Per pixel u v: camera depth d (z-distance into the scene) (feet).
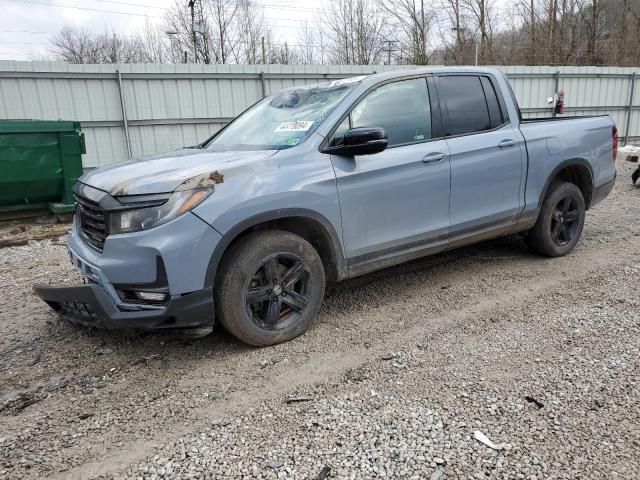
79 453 8.07
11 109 34.83
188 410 9.14
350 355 10.96
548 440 7.85
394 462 7.49
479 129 14.56
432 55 98.43
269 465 7.54
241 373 10.34
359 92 12.51
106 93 37.29
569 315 12.44
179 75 39.14
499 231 15.31
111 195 9.92
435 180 13.28
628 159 39.70
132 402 9.47
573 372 9.77
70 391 9.95
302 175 11.21
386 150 12.61
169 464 7.68
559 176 17.13
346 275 12.41
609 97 54.70
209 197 10.07
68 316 11.53
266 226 11.37
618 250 17.66
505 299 13.75
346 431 8.27
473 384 9.53
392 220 12.73
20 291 16.01
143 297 9.99
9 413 9.25
